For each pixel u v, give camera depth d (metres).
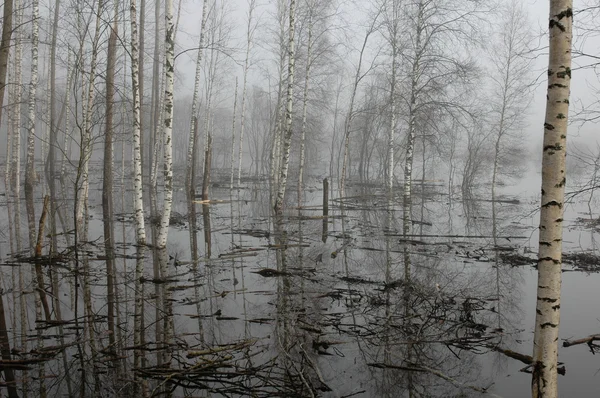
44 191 22.28
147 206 19.67
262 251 11.50
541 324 3.88
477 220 17.75
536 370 3.92
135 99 10.88
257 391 4.63
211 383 4.88
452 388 4.87
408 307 7.41
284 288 8.36
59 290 7.97
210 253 11.17
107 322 6.57
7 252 10.48
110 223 14.89
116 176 32.59
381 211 20.25
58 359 5.39
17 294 7.71
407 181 18.55
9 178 24.70
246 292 8.09
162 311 7.05
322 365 5.38
